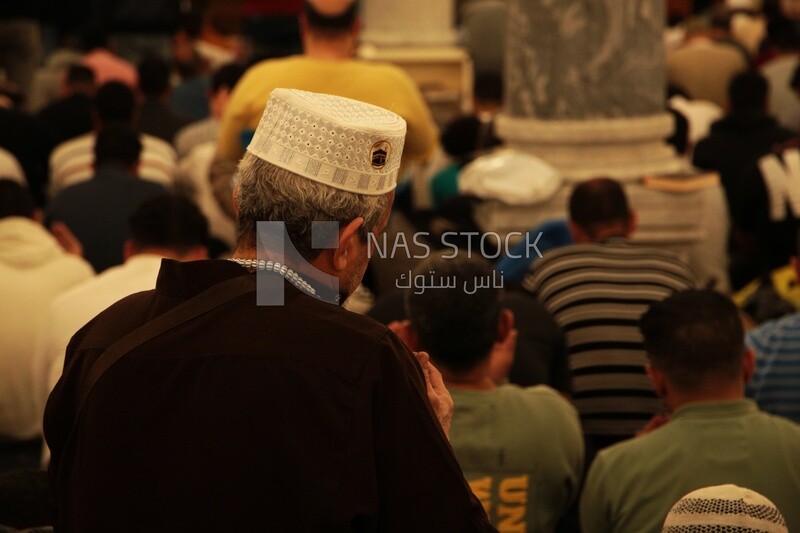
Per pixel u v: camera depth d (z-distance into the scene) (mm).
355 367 5059
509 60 16578
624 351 10789
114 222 15492
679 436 8086
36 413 12570
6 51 32750
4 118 20984
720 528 5734
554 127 15984
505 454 8359
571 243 13078
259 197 5309
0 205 12938
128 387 5180
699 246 16109
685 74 27359
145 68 21781
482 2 31938
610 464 8203
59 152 19203
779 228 16516
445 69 32156
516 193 14812
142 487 5082
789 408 10516
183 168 17969
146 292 5625
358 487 4965
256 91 13125
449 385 8508
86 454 5215
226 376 5086
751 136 19516
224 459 5012
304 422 5000
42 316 12516
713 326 8156
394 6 32250
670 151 16734
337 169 5273
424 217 14516
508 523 8367
